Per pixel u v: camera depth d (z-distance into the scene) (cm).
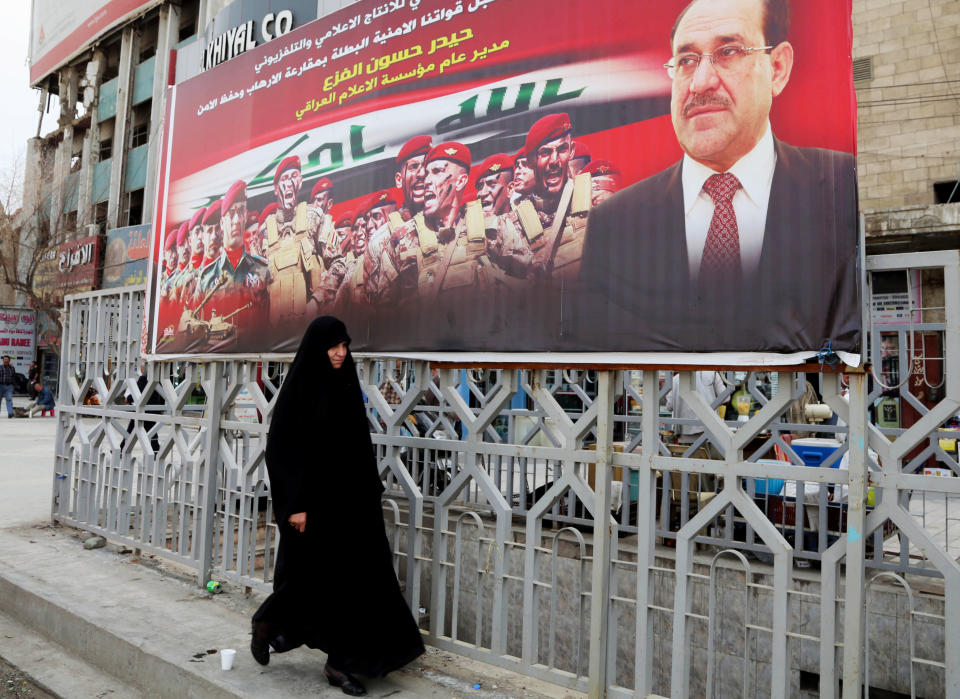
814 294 243
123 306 554
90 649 376
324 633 306
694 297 268
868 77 1112
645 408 282
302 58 443
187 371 479
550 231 312
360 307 390
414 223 368
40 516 636
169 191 539
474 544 477
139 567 490
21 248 2934
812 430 433
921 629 341
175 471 490
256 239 459
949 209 916
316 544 308
